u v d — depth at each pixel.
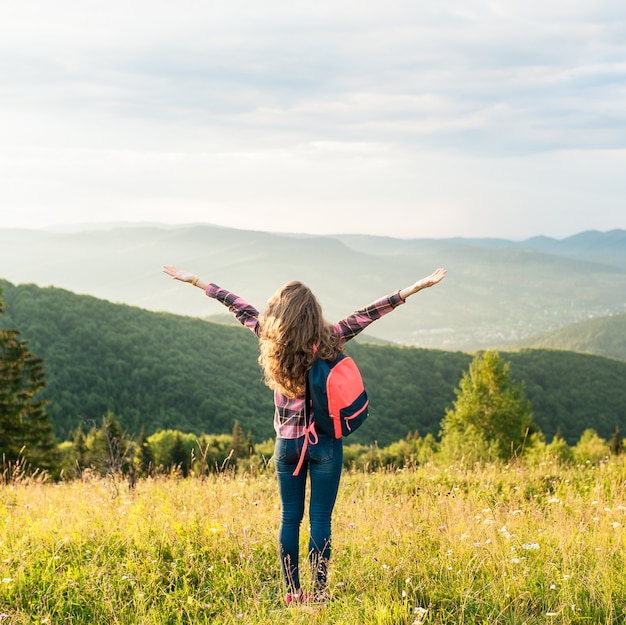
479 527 4.98
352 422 3.68
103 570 4.14
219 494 6.36
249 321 4.08
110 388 130.88
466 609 3.57
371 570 4.17
